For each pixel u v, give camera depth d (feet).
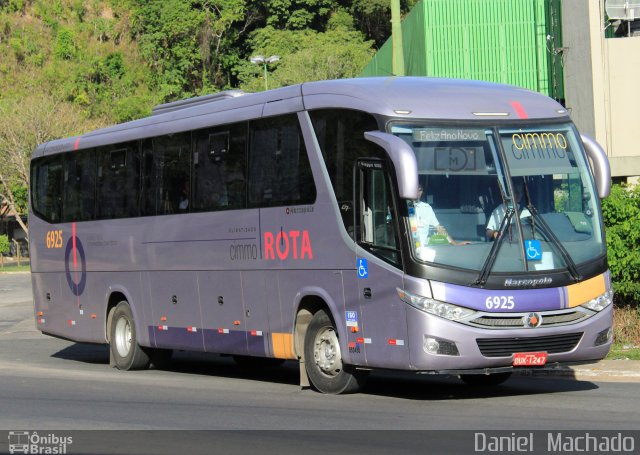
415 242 45.88
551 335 46.57
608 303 48.24
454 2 144.77
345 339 49.70
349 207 49.29
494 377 55.47
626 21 108.17
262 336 55.83
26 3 471.21
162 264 64.64
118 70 400.88
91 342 73.36
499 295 45.75
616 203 64.69
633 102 104.99
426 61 145.07
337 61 251.60
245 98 57.52
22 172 282.97
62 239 76.38
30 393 54.34
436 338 45.29
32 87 407.85
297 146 52.75
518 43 143.54
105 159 71.15
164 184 64.54
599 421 40.45
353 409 45.65
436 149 46.88
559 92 132.57
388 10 348.38
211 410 46.44
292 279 53.16
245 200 56.70
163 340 65.05
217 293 59.41
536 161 48.08
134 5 385.70
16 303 151.12
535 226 47.09
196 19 350.43
